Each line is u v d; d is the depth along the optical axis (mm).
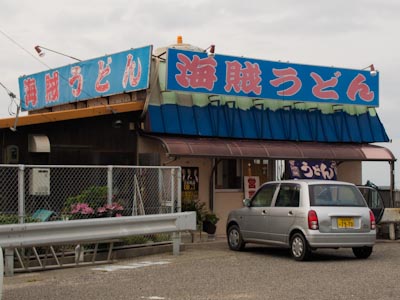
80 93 19484
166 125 17141
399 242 17297
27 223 10953
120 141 16797
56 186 14148
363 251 13281
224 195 18750
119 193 14586
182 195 17688
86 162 16188
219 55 17812
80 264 11891
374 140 21062
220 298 8656
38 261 11422
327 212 12656
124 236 12320
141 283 9906
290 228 13023
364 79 20594
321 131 20094
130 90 17297
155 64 17312
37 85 21969
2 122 14344
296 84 19203
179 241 13867
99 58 18719
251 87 18391
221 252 14477
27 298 8742
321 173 20125
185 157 16969
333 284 9820
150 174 14844
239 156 17453
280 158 18281
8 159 14945
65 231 11359
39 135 15305
